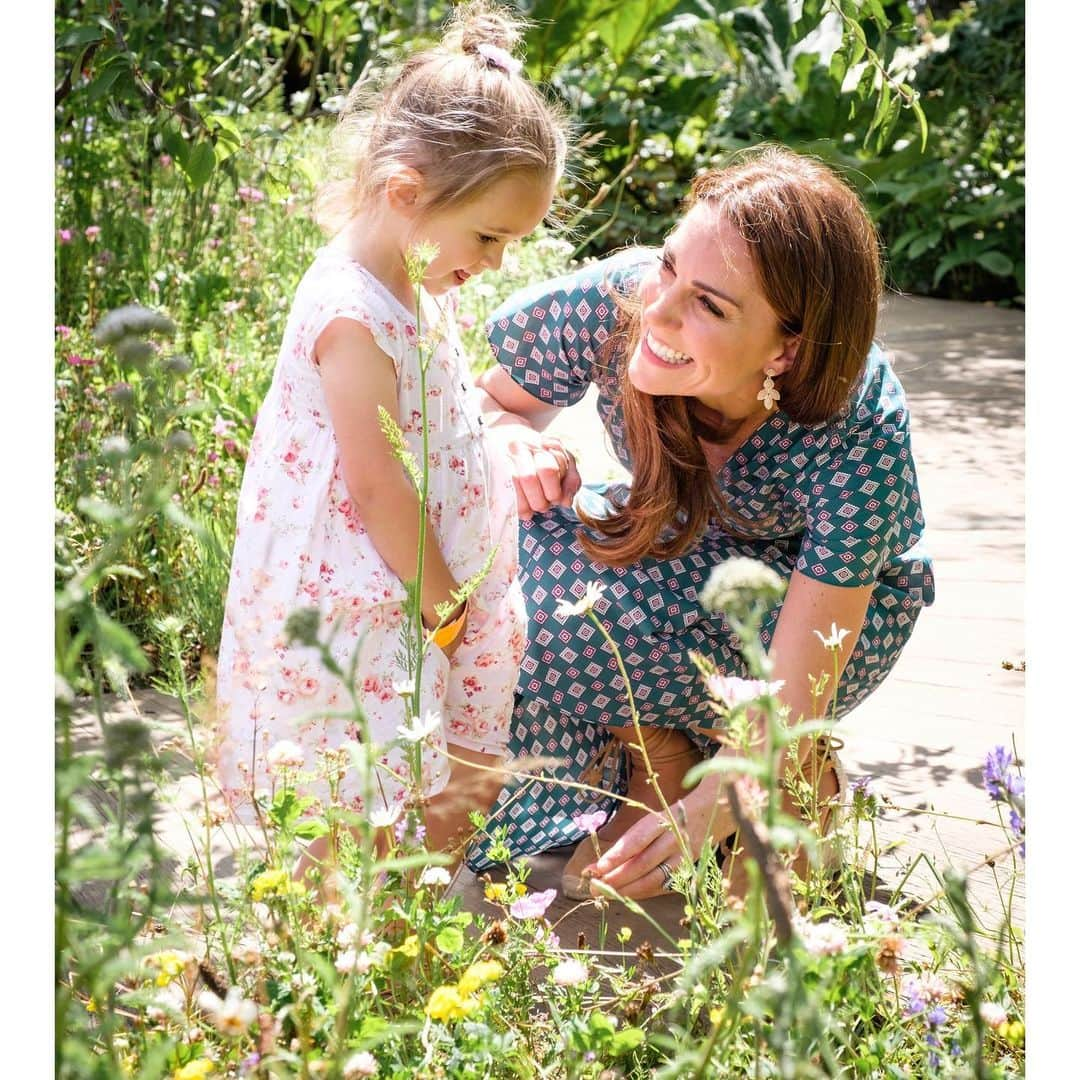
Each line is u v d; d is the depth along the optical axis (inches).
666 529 74.6
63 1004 32.6
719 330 64.4
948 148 293.4
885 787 81.5
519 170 69.2
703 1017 49.0
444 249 69.9
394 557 67.2
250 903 47.7
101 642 31.5
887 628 75.9
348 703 66.8
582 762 76.0
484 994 45.7
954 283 282.7
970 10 291.0
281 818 47.7
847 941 42.3
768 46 311.3
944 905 57.2
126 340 38.6
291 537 67.4
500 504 72.2
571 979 45.8
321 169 135.0
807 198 64.1
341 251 71.2
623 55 293.0
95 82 116.0
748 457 71.7
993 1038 49.6
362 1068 39.1
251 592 68.0
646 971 59.9
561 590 74.3
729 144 296.2
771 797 32.2
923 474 151.3
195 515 93.6
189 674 91.0
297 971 44.3
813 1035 36.5
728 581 33.6
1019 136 289.6
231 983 45.5
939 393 189.9
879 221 285.0
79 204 140.2
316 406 68.0
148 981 46.8
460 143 68.3
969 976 48.3
